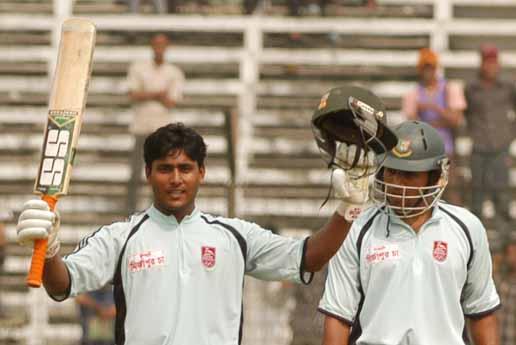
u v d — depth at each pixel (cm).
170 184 2289
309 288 4322
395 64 6266
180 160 2291
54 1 6378
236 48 6291
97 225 5272
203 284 2281
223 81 6228
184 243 2295
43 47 6362
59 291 2222
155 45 5378
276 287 4641
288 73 6241
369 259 2548
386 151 2156
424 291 2536
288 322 4506
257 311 4638
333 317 2556
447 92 5191
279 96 6209
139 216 2331
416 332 2523
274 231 4653
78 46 2211
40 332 4978
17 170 5991
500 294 4422
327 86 6228
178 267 2286
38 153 6106
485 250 2570
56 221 2102
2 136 6128
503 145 5084
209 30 6300
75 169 5803
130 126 5619
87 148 6003
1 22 6388
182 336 2262
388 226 2564
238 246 2297
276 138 6038
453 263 2541
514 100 5172
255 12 6388
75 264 2248
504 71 6266
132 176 4891
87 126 6062
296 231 4766
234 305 2291
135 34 6347
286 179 5844
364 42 6306
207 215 2338
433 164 2564
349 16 6362
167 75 5369
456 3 6444
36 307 4984
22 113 6225
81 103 2181
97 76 6259
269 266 2291
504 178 5075
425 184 2575
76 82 2191
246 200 4794
